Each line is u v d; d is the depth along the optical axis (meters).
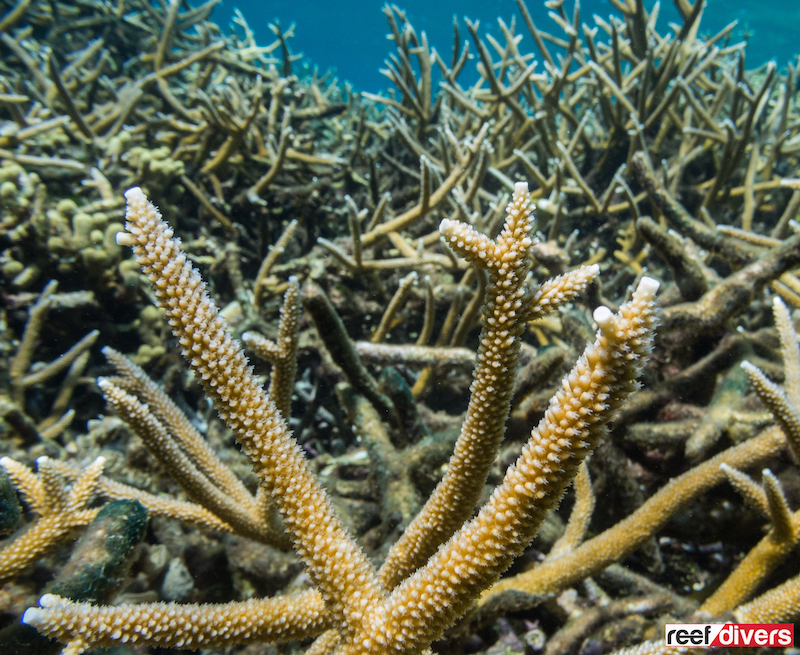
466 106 5.31
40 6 6.24
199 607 1.08
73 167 3.88
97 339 3.54
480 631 1.97
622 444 2.55
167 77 5.52
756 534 2.25
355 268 3.51
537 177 4.57
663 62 5.00
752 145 4.74
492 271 0.94
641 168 3.11
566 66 4.99
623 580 2.06
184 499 2.60
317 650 1.32
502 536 0.82
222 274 4.16
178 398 3.54
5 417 2.61
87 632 0.92
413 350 2.83
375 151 5.44
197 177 4.70
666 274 4.21
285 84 4.94
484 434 1.07
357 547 1.09
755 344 2.81
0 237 3.36
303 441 3.44
